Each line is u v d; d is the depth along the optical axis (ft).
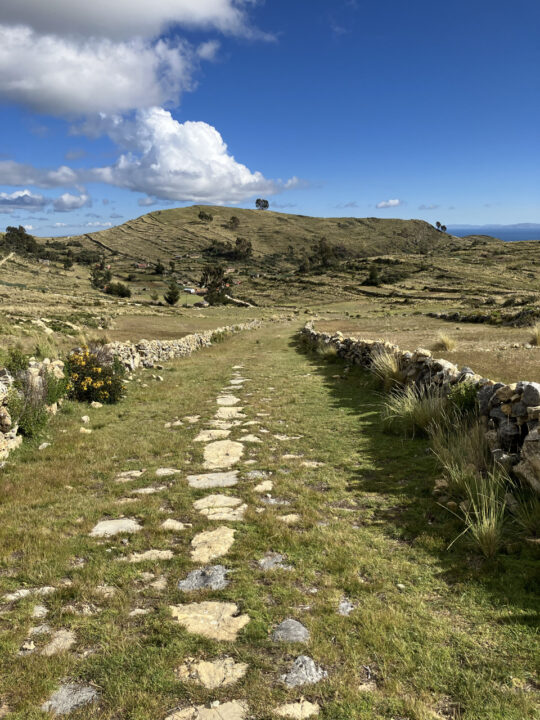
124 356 47.96
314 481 18.47
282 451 22.52
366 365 44.83
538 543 12.21
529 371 33.47
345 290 359.05
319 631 9.40
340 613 10.04
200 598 10.62
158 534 14.01
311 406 31.99
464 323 109.70
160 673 8.33
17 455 22.07
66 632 9.57
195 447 23.57
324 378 43.88
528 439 14.61
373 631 9.32
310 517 15.01
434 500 15.89
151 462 21.43
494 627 9.48
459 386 22.74
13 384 24.31
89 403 34.30
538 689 7.88
